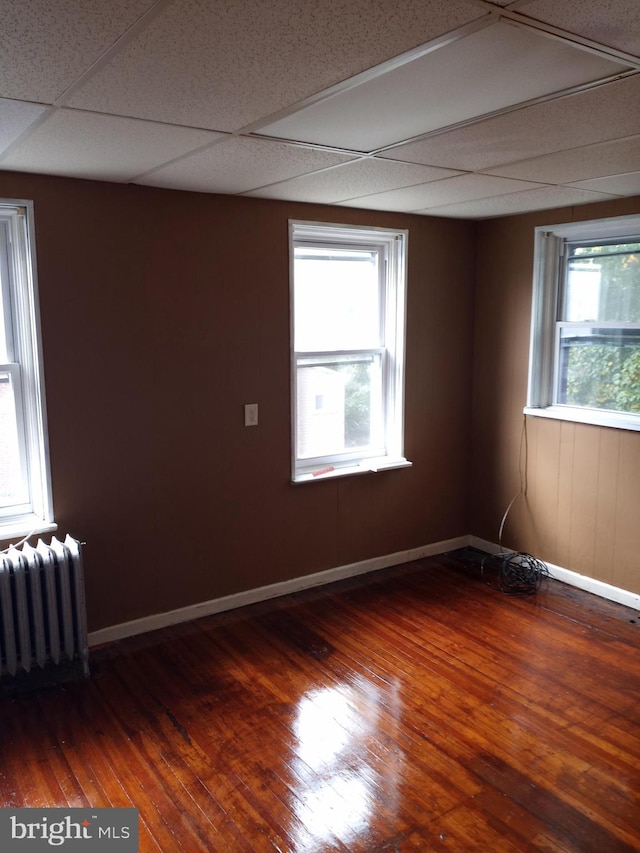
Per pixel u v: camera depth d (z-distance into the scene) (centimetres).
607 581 389
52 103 192
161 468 341
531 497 427
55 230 298
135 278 321
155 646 334
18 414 309
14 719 275
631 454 369
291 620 362
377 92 185
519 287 418
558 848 209
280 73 171
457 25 145
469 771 244
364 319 412
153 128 218
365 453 424
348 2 133
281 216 361
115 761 250
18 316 302
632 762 249
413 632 349
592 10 138
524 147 245
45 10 135
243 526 372
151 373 331
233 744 259
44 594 293
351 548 419
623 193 341
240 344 356
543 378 417
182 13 137
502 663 319
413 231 413
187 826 219
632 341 370
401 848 210
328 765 248
